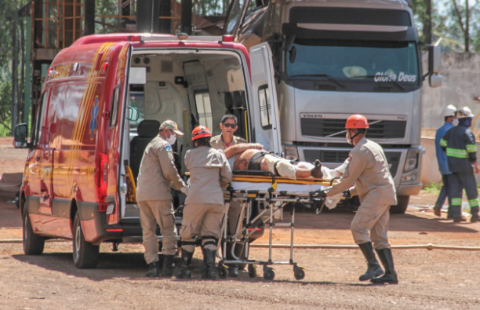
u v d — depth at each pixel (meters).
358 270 34.03
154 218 30.83
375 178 29.44
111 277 30.45
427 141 84.50
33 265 34.38
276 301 25.12
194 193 29.45
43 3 73.12
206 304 24.42
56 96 37.12
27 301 24.64
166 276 30.75
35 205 38.03
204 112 43.78
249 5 71.62
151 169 30.20
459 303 25.22
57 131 36.25
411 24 57.66
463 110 56.25
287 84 55.38
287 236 46.56
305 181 29.34
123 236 31.12
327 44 56.34
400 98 56.69
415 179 57.75
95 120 32.38
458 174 56.06
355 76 56.22
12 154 130.00
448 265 35.78
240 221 31.11
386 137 56.62
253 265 31.55
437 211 57.84
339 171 30.41
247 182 29.69
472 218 55.69
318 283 29.59
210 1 103.69
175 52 33.81
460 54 123.00
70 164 34.00
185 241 30.36
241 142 35.31
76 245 33.78
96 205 31.30
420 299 25.89
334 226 51.88
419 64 57.50
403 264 36.03
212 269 29.98
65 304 24.23
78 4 72.94
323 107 55.56
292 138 55.41
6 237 45.53
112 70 32.19
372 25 56.62
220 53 35.09
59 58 38.06
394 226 52.44
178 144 45.66
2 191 70.88
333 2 56.34
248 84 36.03
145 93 45.56
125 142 32.03
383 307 24.23
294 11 56.00
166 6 70.19
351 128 29.69
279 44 55.97
